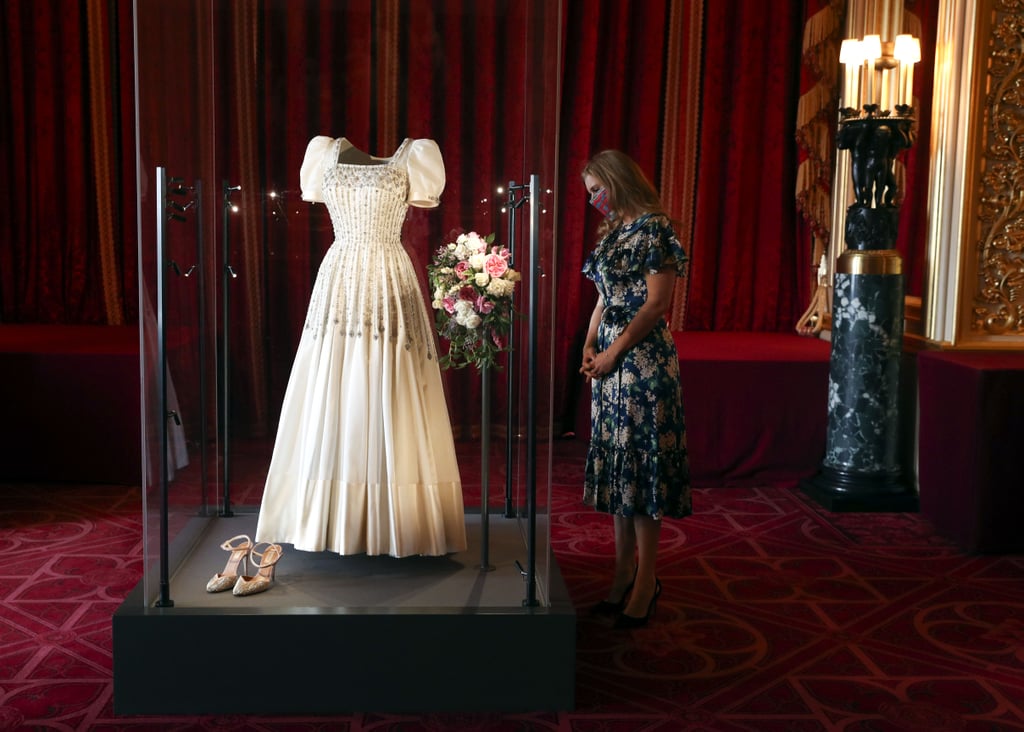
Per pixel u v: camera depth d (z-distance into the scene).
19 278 5.97
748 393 5.05
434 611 2.71
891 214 4.68
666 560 4.04
